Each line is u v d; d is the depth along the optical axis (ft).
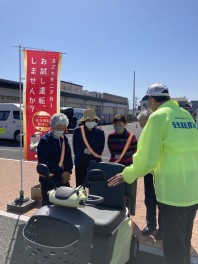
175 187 7.91
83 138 15.25
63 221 7.20
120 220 9.67
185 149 7.98
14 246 12.07
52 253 6.77
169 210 8.02
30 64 16.42
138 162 7.91
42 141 12.21
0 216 15.15
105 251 8.58
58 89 16.55
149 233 13.47
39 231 7.47
